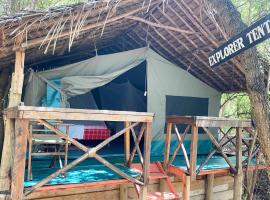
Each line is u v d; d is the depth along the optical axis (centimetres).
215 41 543
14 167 285
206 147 697
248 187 629
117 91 712
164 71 634
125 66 578
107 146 682
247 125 489
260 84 235
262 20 207
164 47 639
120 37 641
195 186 572
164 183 498
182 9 499
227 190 627
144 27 577
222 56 252
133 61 591
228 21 244
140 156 387
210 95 700
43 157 498
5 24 346
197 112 682
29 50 480
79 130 555
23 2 900
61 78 532
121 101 699
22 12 360
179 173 449
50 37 414
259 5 554
